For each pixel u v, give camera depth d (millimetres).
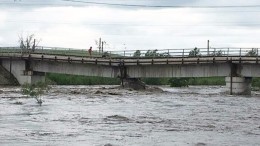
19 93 72500
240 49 82812
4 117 37562
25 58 101875
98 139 26406
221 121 36312
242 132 29844
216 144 25109
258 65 79750
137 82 93375
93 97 67562
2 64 106312
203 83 143625
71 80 124812
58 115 39844
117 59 92750
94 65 95000
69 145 24219
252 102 60094
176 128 31641
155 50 92938
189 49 88000
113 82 130875
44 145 24062
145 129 30953
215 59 82188
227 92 82188
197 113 43188
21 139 25969
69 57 96562
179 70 87250
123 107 49719
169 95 76250
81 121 35344
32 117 37812
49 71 100438
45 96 67250
